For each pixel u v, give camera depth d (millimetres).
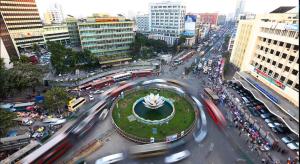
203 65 111750
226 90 77000
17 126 54781
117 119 58688
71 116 60438
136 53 124062
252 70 72562
